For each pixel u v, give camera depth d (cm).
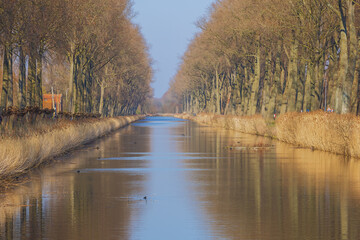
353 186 2664
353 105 6700
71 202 2208
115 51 9688
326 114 5250
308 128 5441
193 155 4659
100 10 7394
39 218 1867
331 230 1669
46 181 2895
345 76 5362
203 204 2161
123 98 16262
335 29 6794
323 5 6481
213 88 17662
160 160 4181
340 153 4650
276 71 8619
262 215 1917
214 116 14475
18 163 3084
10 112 4159
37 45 5025
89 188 2623
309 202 2192
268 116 8544
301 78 7725
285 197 2330
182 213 1962
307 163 3862
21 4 4338
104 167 3647
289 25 6819
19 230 1673
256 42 9112
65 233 1634
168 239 1553
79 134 5878
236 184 2769
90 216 1903
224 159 4256
